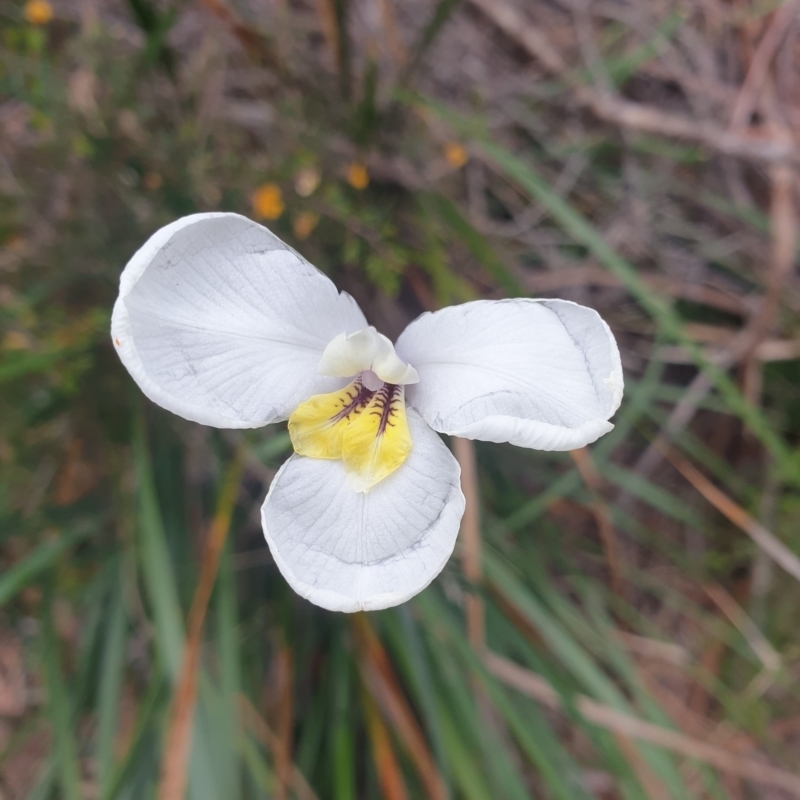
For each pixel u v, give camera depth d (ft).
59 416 0.49
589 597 0.53
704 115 0.58
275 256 0.29
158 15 0.46
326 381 0.31
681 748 0.47
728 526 0.59
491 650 0.49
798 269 0.57
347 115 0.48
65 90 0.46
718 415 0.61
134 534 0.45
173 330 0.28
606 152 0.58
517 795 0.42
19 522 0.46
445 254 0.52
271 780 0.44
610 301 0.58
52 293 0.48
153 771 0.43
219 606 0.43
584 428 0.27
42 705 0.49
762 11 0.57
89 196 0.47
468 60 0.57
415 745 0.43
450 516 0.29
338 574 0.28
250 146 0.53
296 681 0.49
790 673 0.58
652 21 0.58
